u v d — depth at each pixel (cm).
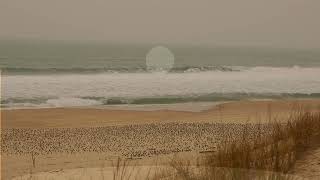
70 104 7794
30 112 6731
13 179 2412
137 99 8456
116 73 13412
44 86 9856
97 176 2075
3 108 7069
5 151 3978
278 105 7619
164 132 5000
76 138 4719
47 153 3909
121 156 3656
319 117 2147
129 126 5453
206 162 1770
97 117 6372
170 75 13162
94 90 9544
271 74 14662
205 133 4862
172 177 1647
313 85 11700
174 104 7962
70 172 2316
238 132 4731
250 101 8200
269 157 1662
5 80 10562
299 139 1881
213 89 10225
